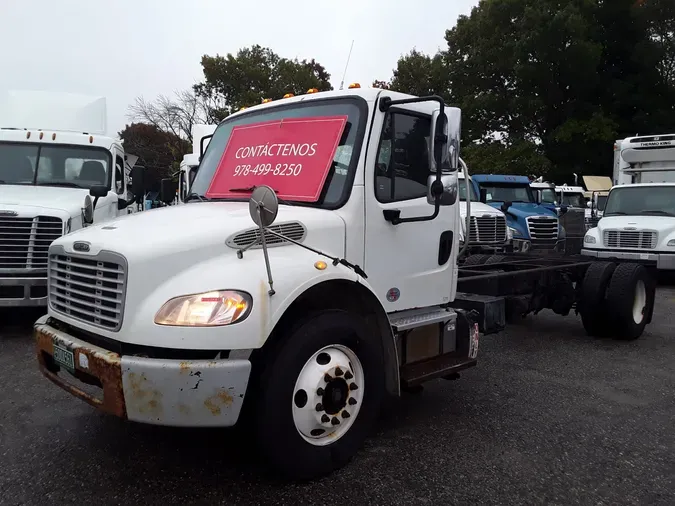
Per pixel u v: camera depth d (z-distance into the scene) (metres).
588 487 3.73
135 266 3.29
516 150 29.19
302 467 3.54
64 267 3.89
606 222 13.26
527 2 28.75
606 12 29.78
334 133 4.20
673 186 13.48
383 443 4.31
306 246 3.72
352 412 3.81
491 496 3.57
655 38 30.39
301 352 3.47
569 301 7.86
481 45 30.19
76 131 9.74
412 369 4.45
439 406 5.14
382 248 4.21
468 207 5.29
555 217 15.95
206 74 34.75
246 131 4.81
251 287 3.28
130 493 3.50
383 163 4.21
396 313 4.44
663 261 12.18
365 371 3.85
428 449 4.21
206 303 3.21
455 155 4.08
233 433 4.38
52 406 4.86
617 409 5.16
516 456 4.14
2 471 3.74
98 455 3.99
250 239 3.57
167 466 3.85
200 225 3.62
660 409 5.18
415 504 3.45
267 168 4.44
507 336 8.07
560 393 5.58
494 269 8.18
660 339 7.99
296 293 3.39
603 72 30.94
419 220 4.18
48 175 8.95
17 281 6.74
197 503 3.40
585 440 4.46
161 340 3.17
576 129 28.61
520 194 17.28
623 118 30.81
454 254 4.88
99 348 3.42
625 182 15.21
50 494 3.47
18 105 9.59
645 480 3.85
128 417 3.22
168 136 35.16
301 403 3.54
